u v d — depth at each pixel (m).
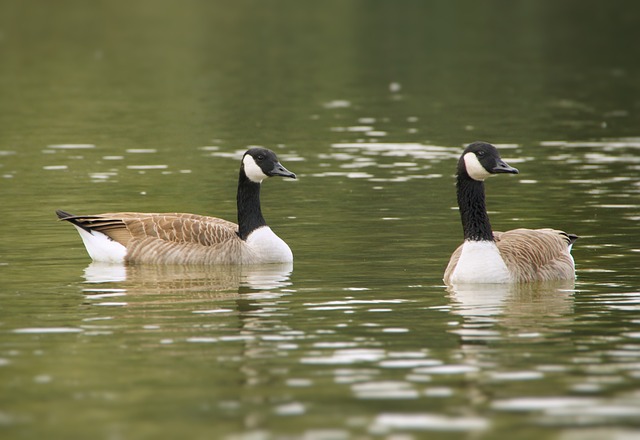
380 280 16.59
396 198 23.70
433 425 9.96
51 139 32.47
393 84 46.06
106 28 67.81
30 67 51.62
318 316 14.26
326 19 71.50
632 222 20.83
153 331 13.47
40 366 11.94
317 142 31.92
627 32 65.00
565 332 13.27
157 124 35.56
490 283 16.14
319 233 20.39
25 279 16.84
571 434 9.68
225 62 53.72
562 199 23.34
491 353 12.34
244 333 13.34
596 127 34.47
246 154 18.95
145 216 18.72
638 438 9.55
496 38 63.03
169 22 70.94
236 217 22.11
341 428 9.91
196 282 16.75
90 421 10.17
